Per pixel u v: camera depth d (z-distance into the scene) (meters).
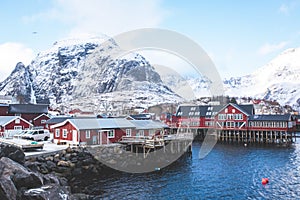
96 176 19.31
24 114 40.19
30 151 19.28
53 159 18.41
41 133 27.31
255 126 46.03
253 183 19.16
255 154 31.84
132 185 17.66
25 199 10.28
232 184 18.78
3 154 13.79
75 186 16.84
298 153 32.59
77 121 23.16
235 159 28.27
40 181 11.50
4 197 9.54
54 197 11.05
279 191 17.45
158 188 17.33
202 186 18.12
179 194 16.39
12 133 29.05
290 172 22.48
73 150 19.91
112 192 16.19
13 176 10.95
